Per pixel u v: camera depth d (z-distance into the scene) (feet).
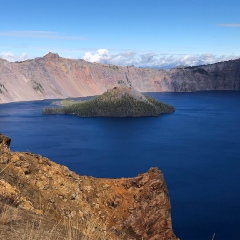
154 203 93.56
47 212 56.13
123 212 86.69
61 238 25.08
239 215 343.26
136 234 84.43
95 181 92.17
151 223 89.61
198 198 399.44
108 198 88.12
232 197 402.31
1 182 52.24
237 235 294.05
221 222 326.03
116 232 72.33
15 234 22.68
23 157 72.79
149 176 100.17
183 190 433.89
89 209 73.41
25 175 67.36
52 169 78.69
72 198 72.64
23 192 58.75
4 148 71.92
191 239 286.87
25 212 33.19
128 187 96.68
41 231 23.75
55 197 67.00
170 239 93.81
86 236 25.26
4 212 27.30
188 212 353.72
